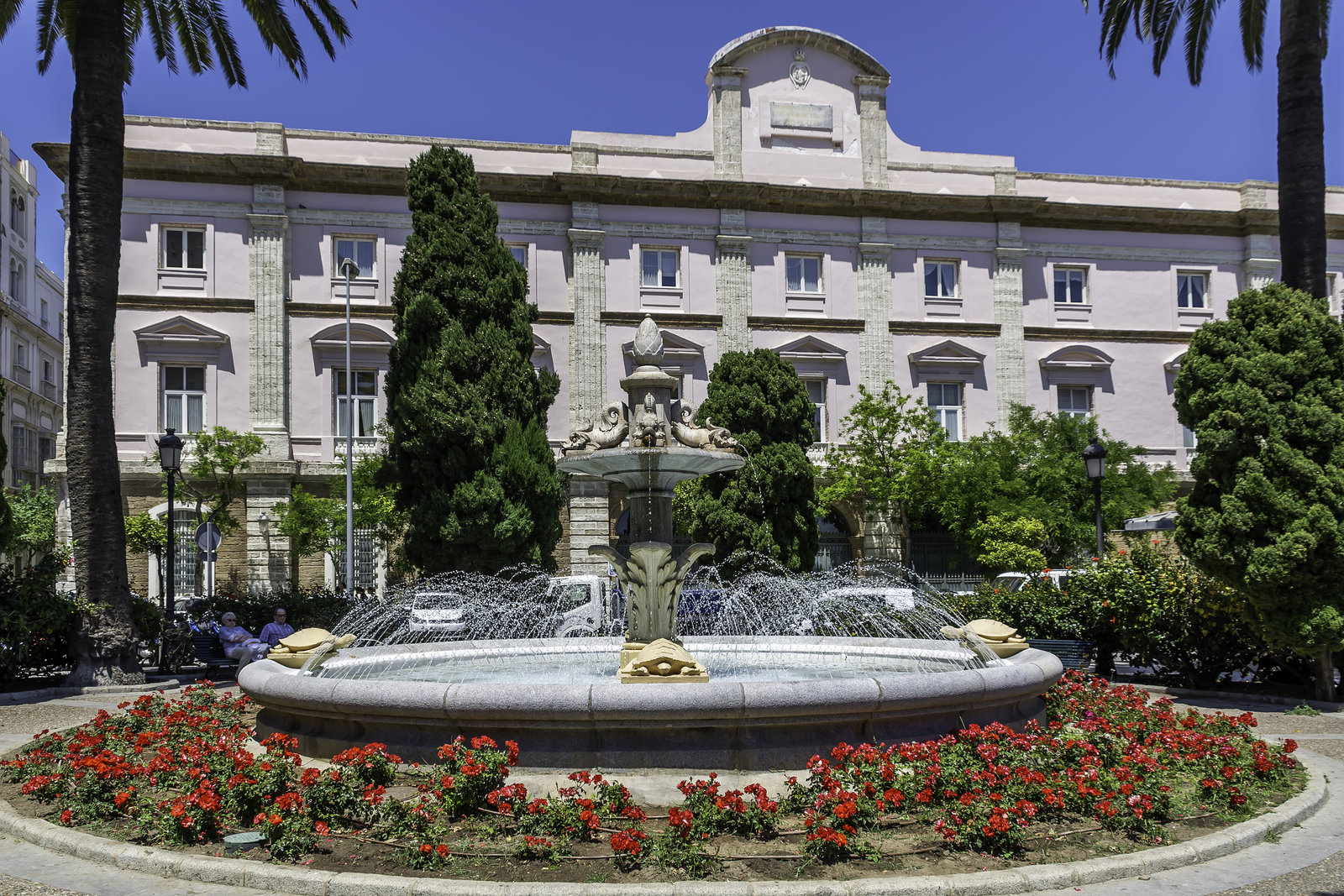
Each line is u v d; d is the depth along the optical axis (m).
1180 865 6.10
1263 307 13.94
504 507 21.00
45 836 6.56
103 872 6.01
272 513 28.70
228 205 29.94
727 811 6.19
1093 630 16.56
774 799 6.77
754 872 5.67
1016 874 5.63
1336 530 12.59
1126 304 35.28
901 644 12.09
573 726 6.95
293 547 28.50
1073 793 6.76
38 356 45.62
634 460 10.44
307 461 29.83
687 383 32.47
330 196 30.81
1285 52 16.92
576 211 31.89
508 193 31.62
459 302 21.78
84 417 15.89
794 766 7.07
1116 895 5.59
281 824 6.20
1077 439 30.45
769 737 7.09
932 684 7.48
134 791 7.06
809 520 26.14
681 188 32.25
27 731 11.35
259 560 28.88
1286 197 16.81
